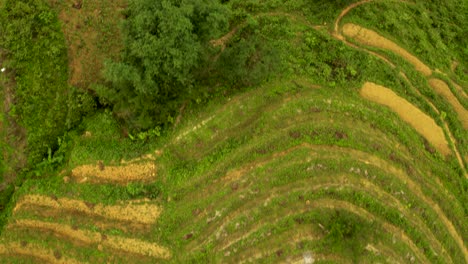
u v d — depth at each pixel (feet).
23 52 66.33
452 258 62.59
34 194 65.36
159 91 59.57
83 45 68.80
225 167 63.82
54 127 67.67
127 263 60.23
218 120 66.95
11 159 67.10
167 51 53.93
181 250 60.59
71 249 61.57
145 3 55.57
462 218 65.92
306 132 64.23
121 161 65.51
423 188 64.18
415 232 60.39
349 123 65.67
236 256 58.70
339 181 61.41
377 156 63.82
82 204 64.34
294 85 68.13
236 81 67.67
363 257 57.31
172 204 63.05
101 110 69.26
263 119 65.67
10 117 66.85
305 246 57.88
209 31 57.72
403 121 68.80
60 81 67.87
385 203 61.00
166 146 66.33
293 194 60.39
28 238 62.34
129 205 63.36
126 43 57.26
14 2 66.39
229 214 61.00
